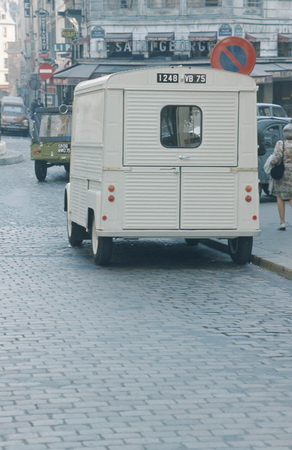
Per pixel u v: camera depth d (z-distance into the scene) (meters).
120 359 9.62
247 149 16.08
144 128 15.70
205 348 10.19
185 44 69.62
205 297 13.45
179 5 69.31
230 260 17.48
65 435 7.13
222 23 68.44
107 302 12.94
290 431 7.31
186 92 15.80
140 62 70.25
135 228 15.84
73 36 77.62
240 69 18.42
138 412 7.76
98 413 7.72
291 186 19.95
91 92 16.86
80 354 9.83
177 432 7.25
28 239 20.00
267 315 12.15
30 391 8.38
